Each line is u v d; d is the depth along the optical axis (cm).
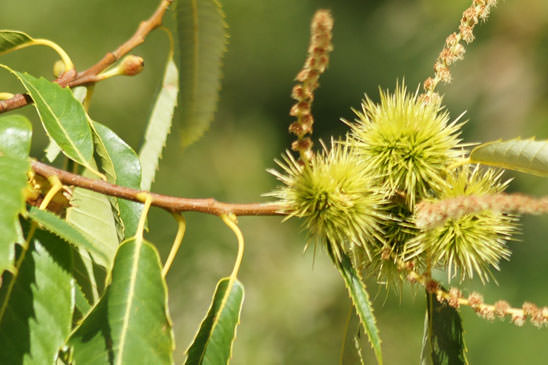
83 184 91
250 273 187
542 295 171
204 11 101
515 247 179
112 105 209
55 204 93
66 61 99
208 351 92
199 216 183
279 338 179
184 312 177
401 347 167
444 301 96
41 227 89
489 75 197
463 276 97
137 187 96
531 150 94
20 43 99
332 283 186
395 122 97
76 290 92
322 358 178
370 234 96
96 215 97
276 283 185
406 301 171
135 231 94
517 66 194
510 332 166
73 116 94
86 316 89
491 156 95
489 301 168
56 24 208
